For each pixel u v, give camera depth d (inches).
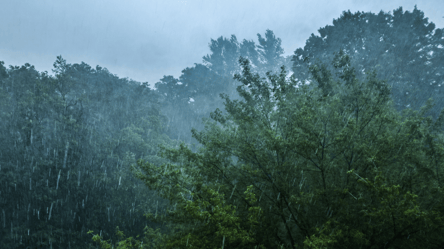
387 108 467.5
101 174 1268.5
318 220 391.9
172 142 1414.9
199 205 337.4
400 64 1195.9
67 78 1332.4
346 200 386.0
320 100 458.9
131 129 1427.2
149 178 391.9
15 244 1070.4
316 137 389.7
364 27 1330.0
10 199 1182.9
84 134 1352.1
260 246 358.3
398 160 391.5
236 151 441.4
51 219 1161.4
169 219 429.4
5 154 1235.2
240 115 514.3
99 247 1119.6
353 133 386.3
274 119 506.6
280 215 420.5
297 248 350.9
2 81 1347.2
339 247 352.5
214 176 422.6
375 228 345.1
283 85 498.9
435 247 323.9
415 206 266.1
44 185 1187.3
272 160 438.6
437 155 389.7
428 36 1349.7
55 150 1246.3
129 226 1193.4
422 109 550.6
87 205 1263.5
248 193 333.4
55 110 1267.2
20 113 1234.0
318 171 410.3
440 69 1253.1
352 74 533.3
